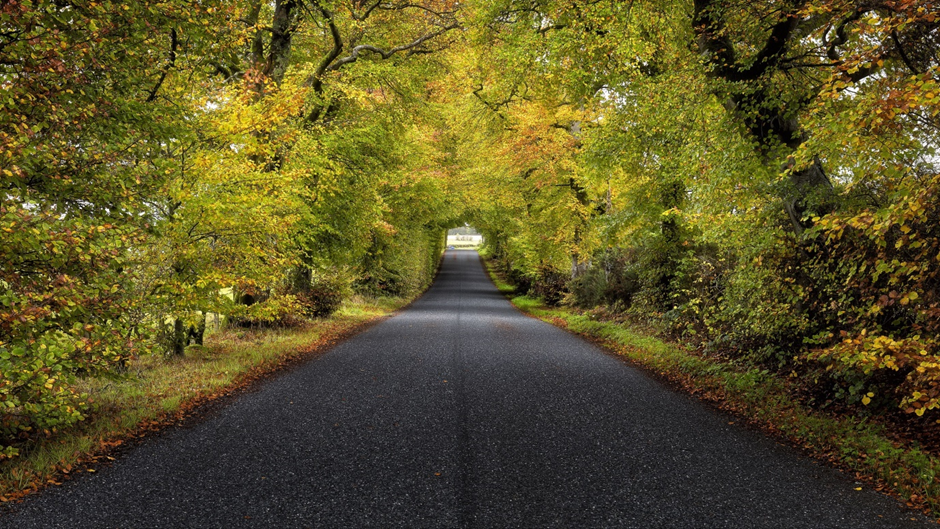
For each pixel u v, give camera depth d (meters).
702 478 4.79
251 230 8.77
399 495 4.36
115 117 5.52
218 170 8.23
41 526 3.71
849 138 5.23
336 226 16.27
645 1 10.04
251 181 8.65
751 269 9.20
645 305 16.39
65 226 4.66
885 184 5.77
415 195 23.86
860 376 6.53
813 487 4.61
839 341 7.32
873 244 6.46
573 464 5.11
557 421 6.55
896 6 4.86
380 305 25.98
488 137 22.02
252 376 9.02
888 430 6.00
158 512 3.97
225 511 4.01
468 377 9.11
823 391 7.23
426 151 23.77
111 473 4.70
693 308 11.98
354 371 9.58
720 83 8.18
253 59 13.76
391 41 18.23
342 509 4.08
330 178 13.61
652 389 8.48
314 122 15.15
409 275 33.28
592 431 6.16
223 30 6.81
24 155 4.40
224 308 9.41
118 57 5.48
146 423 6.10
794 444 5.77
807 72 8.91
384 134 17.48
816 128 5.57
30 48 4.74
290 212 10.51
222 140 8.12
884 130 5.17
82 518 3.84
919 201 4.56
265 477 4.68
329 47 17.42
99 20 4.97
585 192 22.80
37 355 4.52
